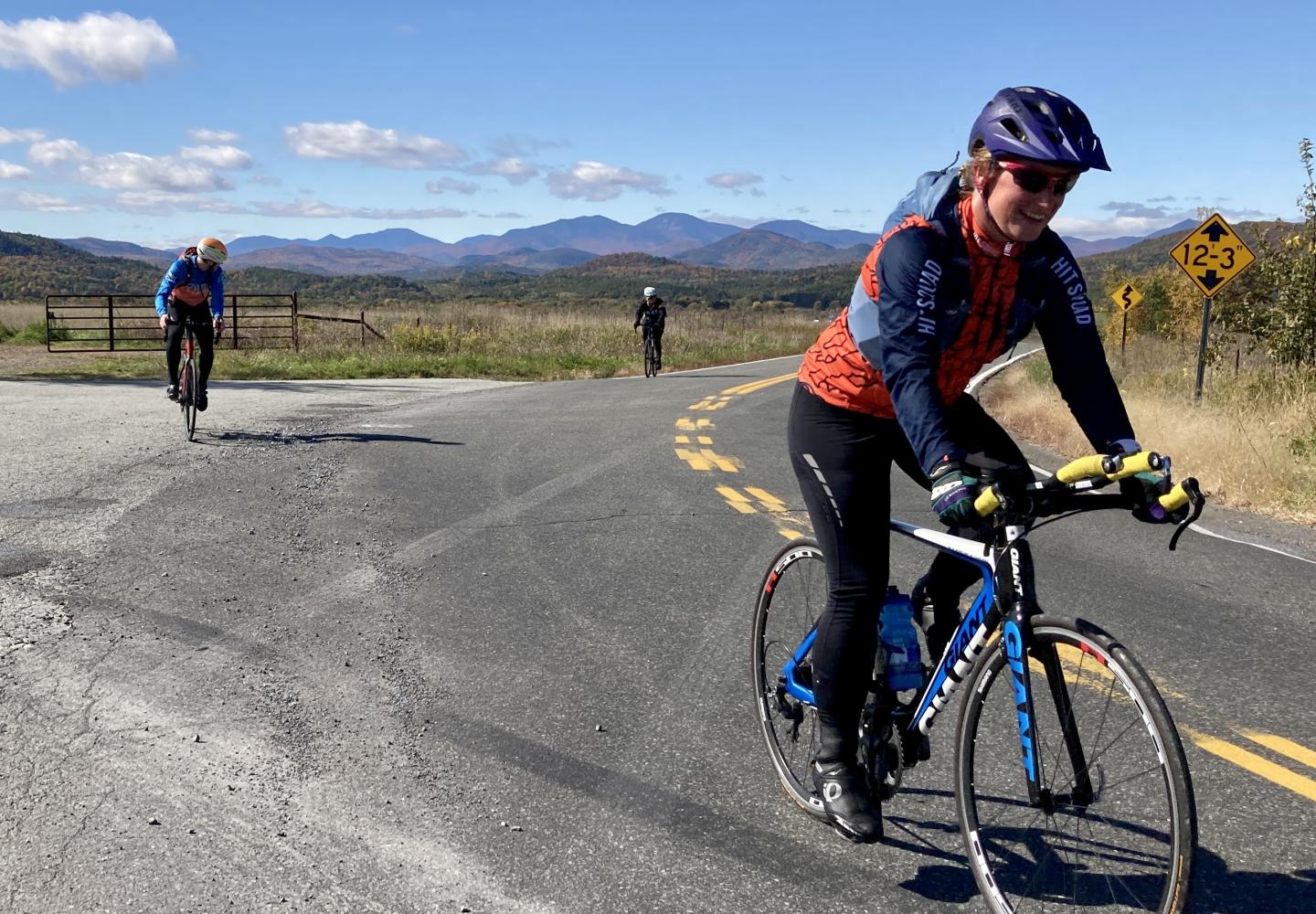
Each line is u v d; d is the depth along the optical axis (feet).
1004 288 8.39
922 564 19.53
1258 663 14.78
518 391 55.88
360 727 12.23
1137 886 7.54
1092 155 7.39
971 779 8.45
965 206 8.13
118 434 33.22
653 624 16.10
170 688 13.14
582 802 10.53
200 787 10.62
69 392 46.68
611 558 19.93
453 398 50.39
